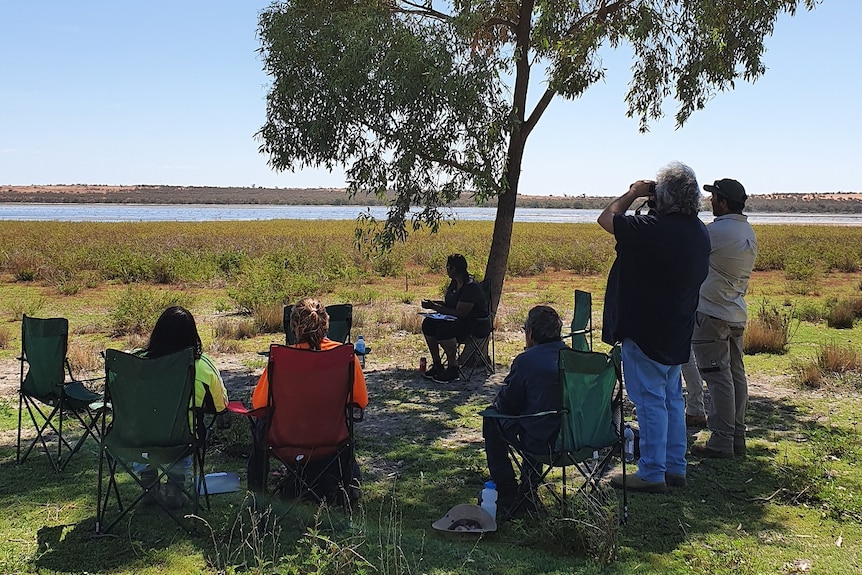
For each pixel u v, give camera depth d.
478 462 5.63
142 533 4.20
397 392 7.89
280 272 18.06
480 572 3.75
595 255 26.38
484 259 24.11
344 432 4.34
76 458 5.54
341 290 17.78
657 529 4.34
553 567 3.82
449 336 8.25
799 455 5.74
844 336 11.58
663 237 4.51
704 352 5.61
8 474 5.18
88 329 11.87
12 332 11.43
